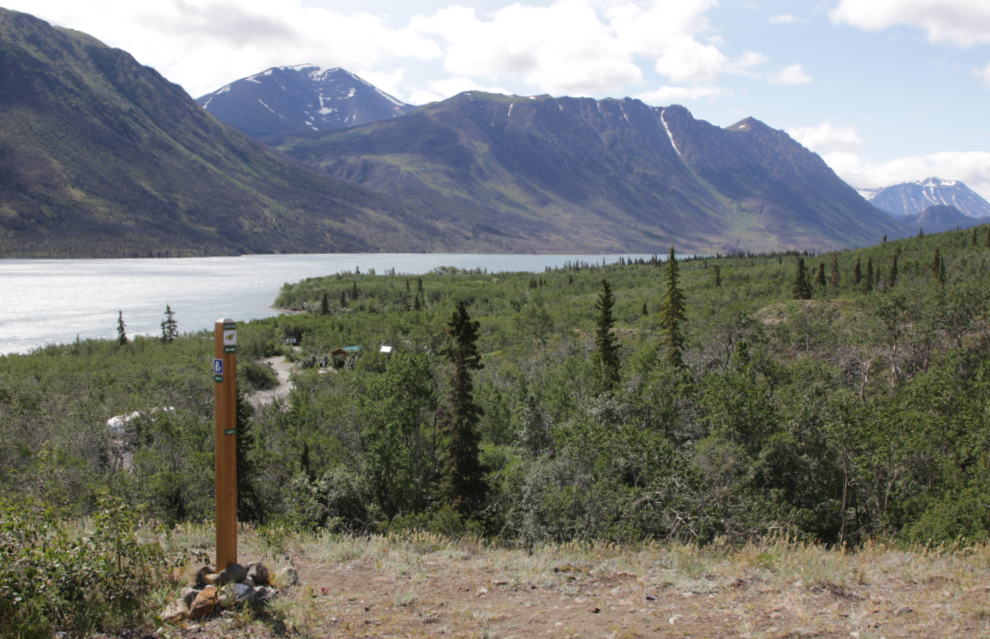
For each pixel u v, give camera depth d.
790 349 75.94
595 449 30.38
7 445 31.89
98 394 68.88
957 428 32.84
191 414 52.47
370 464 37.09
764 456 33.19
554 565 10.37
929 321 63.50
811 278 150.88
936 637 7.07
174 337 133.62
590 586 9.23
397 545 12.04
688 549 11.22
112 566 7.86
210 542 11.25
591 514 26.50
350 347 121.88
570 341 91.94
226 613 7.46
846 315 79.69
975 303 62.59
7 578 7.07
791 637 7.16
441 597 8.73
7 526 7.45
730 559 10.86
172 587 8.26
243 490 35.34
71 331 157.25
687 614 7.98
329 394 67.44
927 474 33.34
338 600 8.44
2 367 92.06
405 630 7.49
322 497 33.03
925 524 26.14
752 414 35.69
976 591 8.43
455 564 10.52
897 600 8.27
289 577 9.00
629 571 9.95
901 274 135.38
